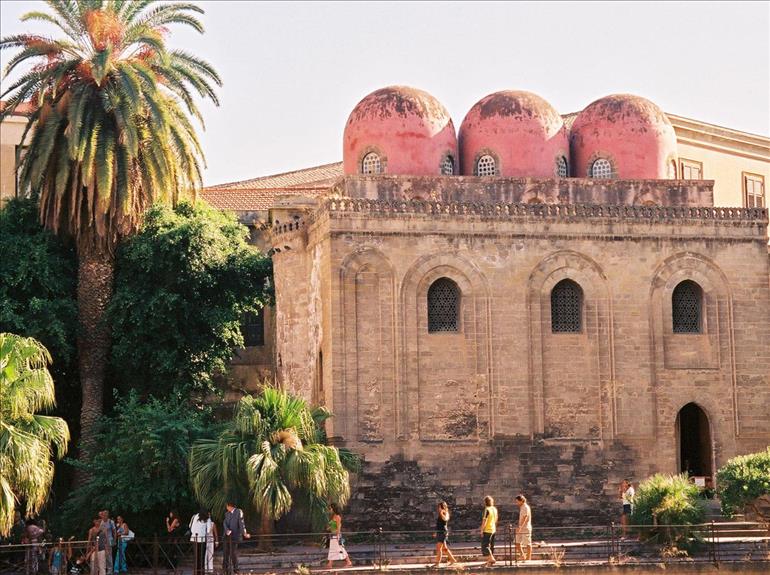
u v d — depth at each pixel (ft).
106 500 150.92
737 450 172.24
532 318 167.94
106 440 157.69
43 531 149.69
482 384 165.68
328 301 163.84
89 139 166.61
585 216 170.40
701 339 172.76
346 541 158.20
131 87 162.91
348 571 133.18
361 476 161.27
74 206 167.84
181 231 176.35
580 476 166.91
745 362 173.47
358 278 164.14
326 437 162.61
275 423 145.38
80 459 170.40
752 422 173.06
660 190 178.19
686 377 171.53
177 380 175.63
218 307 180.24
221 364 179.93
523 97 180.24
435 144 176.45
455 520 162.81
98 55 163.12
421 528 161.79
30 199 181.37
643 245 171.73
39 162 166.30
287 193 218.18
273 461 140.77
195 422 154.81
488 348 166.09
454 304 167.22
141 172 170.30
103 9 170.81
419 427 163.63
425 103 177.88
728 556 142.00
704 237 173.47
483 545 139.54
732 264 174.19
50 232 176.55
